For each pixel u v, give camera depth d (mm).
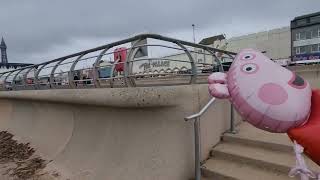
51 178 6387
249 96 2844
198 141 5043
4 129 11070
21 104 10422
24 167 7379
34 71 9211
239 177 4762
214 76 3238
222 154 5488
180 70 6098
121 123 5543
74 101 6500
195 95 5344
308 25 41188
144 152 5098
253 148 5527
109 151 5684
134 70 5402
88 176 5812
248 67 2980
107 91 5410
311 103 2893
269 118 2771
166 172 4984
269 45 44438
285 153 5129
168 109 5023
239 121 6680
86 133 6516
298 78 2938
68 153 6832
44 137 8391
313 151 2693
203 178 5168
